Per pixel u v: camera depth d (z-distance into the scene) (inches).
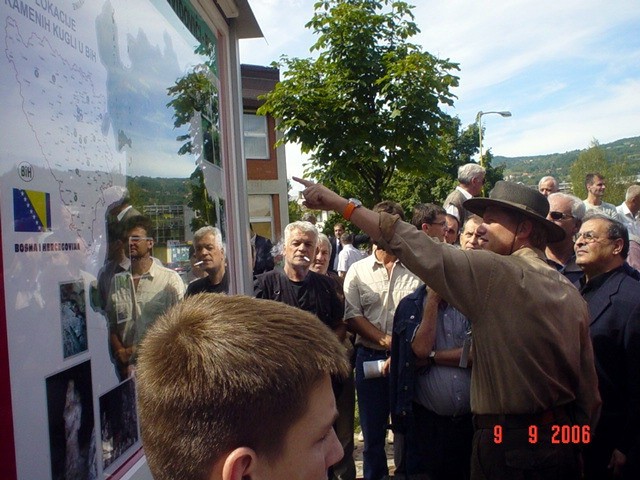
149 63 60.2
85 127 43.9
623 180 2106.3
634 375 99.9
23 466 33.5
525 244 93.1
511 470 82.6
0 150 32.7
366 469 145.8
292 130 305.4
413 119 296.8
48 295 37.2
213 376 28.2
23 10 35.6
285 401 28.5
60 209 39.4
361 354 147.2
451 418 118.1
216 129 92.9
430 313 118.2
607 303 107.0
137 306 53.2
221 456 27.8
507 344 82.0
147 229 57.5
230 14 99.7
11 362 32.9
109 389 45.9
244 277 103.4
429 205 146.9
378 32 306.0
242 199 104.3
